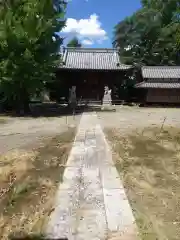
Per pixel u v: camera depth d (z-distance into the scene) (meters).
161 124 16.88
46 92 36.22
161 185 7.02
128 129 14.99
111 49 36.22
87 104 33.03
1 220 5.22
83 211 5.38
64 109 27.56
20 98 23.58
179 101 32.72
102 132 14.08
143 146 11.13
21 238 4.57
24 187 6.69
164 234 4.71
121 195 6.16
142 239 4.48
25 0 22.62
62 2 24.91
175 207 5.76
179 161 9.11
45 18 22.28
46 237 4.54
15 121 18.75
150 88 32.31
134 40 42.88
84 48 36.19
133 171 8.05
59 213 5.32
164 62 43.91
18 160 9.07
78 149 10.48
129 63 40.62
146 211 5.55
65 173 7.68
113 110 26.58
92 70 32.75
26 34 20.91
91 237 4.48
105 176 7.44
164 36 42.56
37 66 21.52
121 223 4.95
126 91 36.78
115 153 9.98
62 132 14.23
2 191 6.61
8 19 20.84
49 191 6.48
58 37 24.02
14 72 20.80
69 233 4.62
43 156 9.56
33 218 5.24
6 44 20.89
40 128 15.64
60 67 32.03
